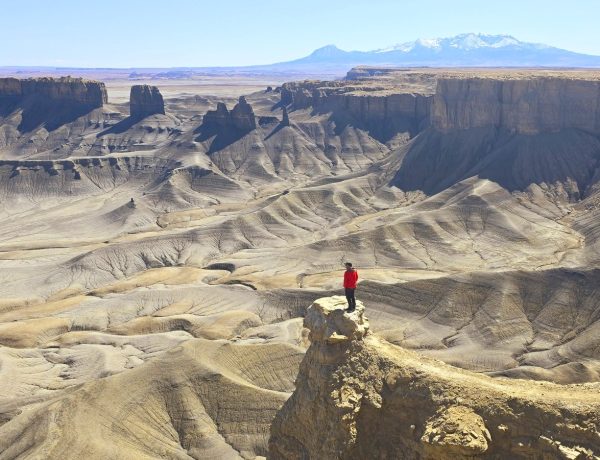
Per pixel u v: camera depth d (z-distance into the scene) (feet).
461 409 78.89
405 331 263.90
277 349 208.85
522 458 74.84
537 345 248.52
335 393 87.61
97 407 173.88
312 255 368.89
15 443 164.86
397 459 81.20
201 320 280.51
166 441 172.55
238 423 175.52
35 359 245.04
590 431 73.31
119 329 279.90
